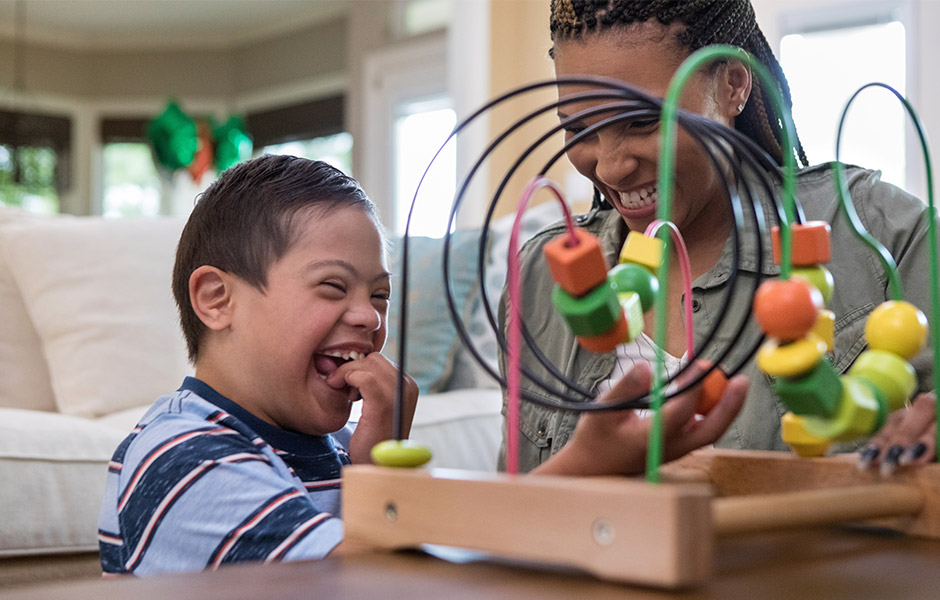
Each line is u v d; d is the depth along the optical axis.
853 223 0.66
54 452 1.47
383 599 0.40
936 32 2.63
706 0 0.89
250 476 0.75
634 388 0.55
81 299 1.89
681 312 1.02
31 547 1.42
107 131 7.62
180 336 1.94
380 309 1.00
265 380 0.93
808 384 0.53
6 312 1.92
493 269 2.09
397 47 5.15
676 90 0.46
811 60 2.85
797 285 0.52
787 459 0.64
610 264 1.09
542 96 3.46
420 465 0.55
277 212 0.94
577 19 0.92
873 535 0.59
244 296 0.94
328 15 6.93
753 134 1.06
